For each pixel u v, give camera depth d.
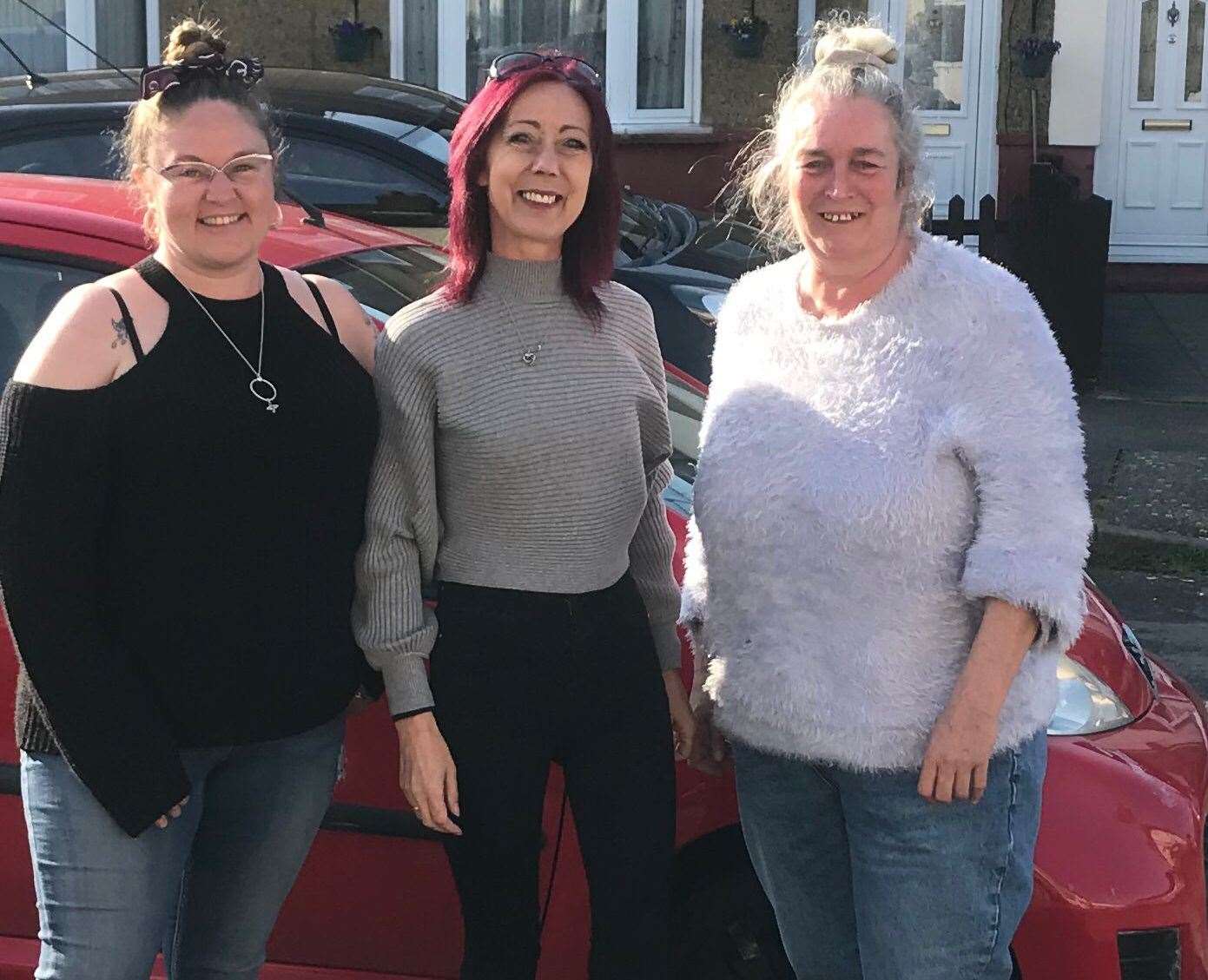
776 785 2.54
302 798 2.52
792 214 2.45
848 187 2.36
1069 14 10.79
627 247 6.12
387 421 2.50
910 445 2.32
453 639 2.51
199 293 2.40
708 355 5.16
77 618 2.28
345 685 2.52
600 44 10.74
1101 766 2.83
